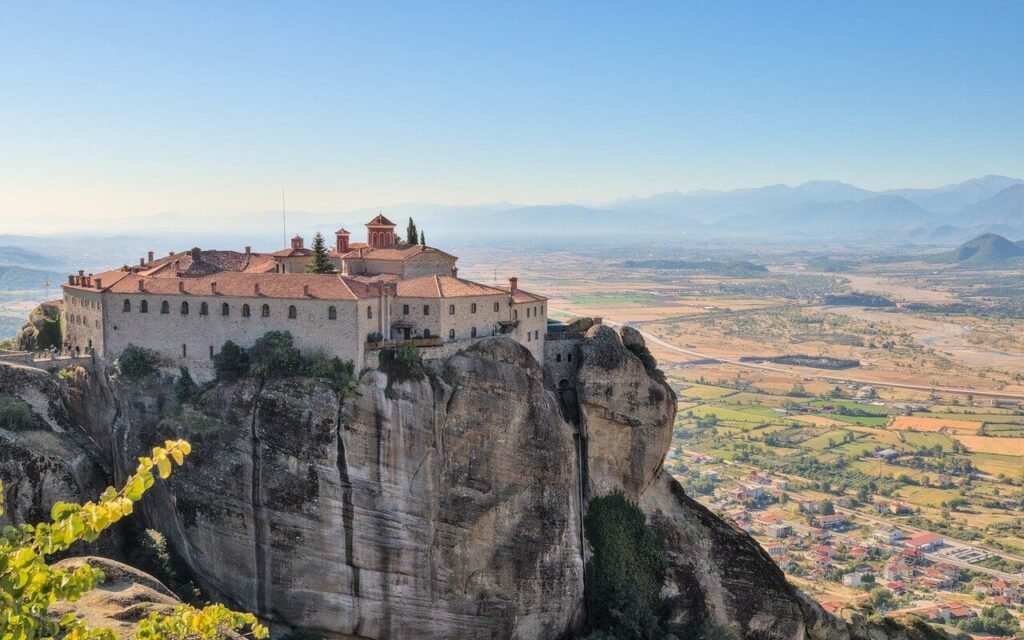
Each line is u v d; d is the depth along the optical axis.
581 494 120.94
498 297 119.75
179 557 103.69
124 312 110.38
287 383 101.81
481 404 107.75
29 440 101.81
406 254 134.50
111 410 111.06
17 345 130.00
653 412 123.75
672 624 119.88
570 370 126.88
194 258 131.25
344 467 100.44
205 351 107.88
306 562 99.56
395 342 108.75
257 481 99.94
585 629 115.38
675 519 125.75
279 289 106.38
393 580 102.12
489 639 106.81
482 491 106.88
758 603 123.88
